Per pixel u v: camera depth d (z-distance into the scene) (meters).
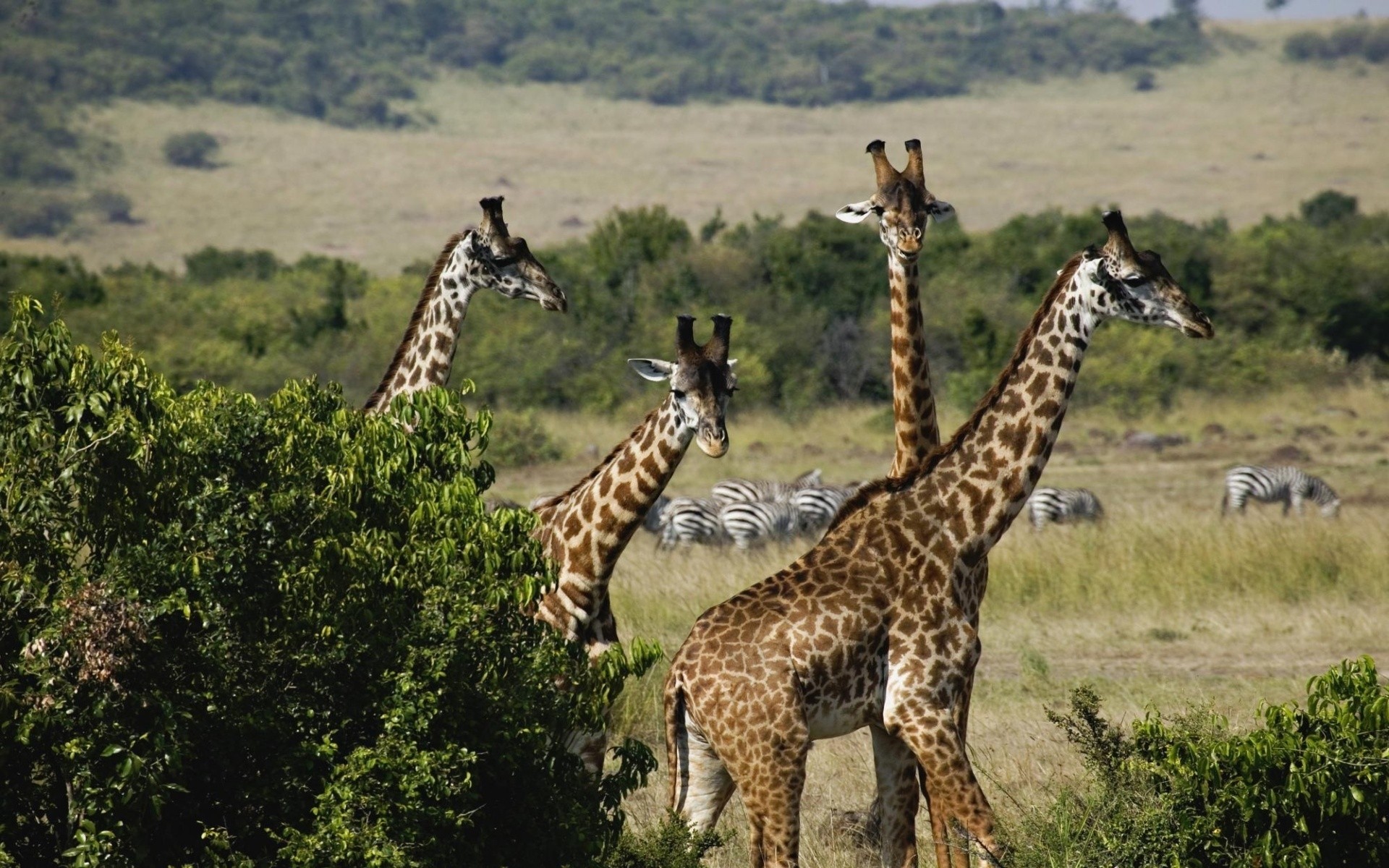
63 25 149.12
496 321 37.62
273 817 5.28
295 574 5.32
